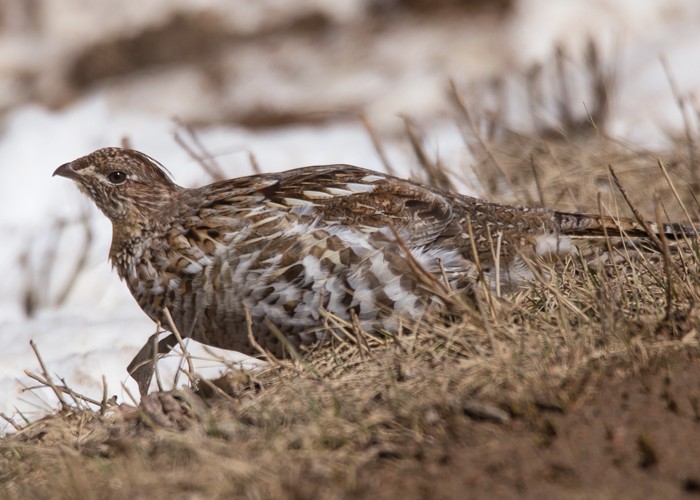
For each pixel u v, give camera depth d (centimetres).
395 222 889
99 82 2923
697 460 629
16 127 1730
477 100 1711
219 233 887
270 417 730
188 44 2998
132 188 942
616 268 849
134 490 665
